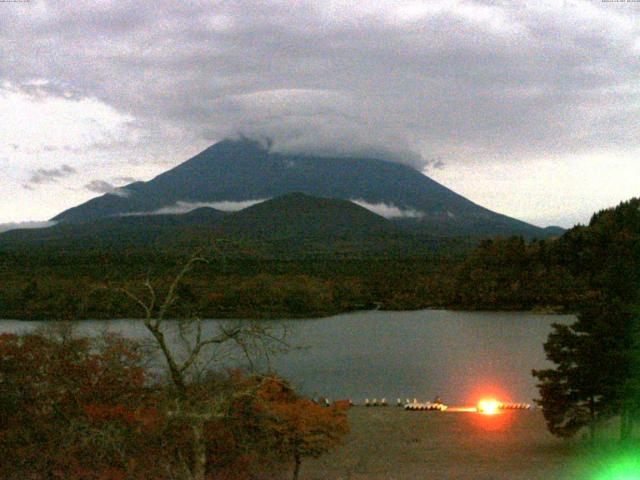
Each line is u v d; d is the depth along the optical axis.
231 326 32.06
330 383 80.75
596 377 44.47
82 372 33.47
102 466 29.94
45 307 138.75
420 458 44.56
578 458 43.19
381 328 139.25
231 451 32.28
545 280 183.38
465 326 143.50
